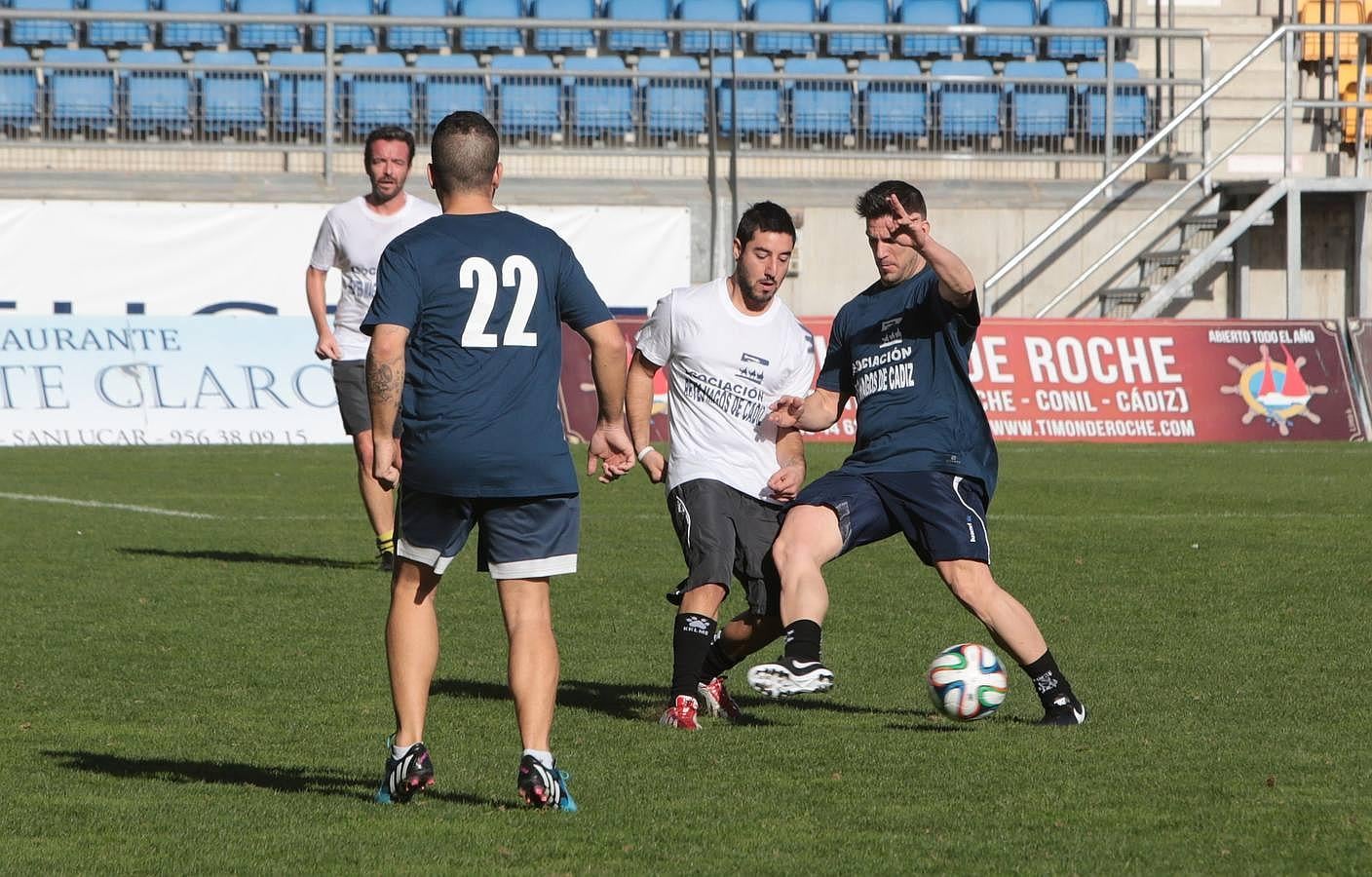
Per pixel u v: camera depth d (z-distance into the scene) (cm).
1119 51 8425
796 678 1717
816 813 1545
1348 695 2156
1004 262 7825
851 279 7769
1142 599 2984
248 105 7738
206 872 1344
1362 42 7762
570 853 1400
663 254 7569
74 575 3241
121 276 7219
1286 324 7038
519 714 1527
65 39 7962
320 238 3362
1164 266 7888
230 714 2030
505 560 1542
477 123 1549
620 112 7881
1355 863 1370
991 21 8469
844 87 7944
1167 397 6950
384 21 7462
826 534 1941
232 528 4044
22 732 1922
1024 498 4747
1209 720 1995
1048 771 1723
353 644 2533
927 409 2002
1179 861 1376
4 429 6316
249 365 6500
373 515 3356
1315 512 4394
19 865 1361
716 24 7544
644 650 2525
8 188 7275
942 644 2559
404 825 1490
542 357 1529
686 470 2061
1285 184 7744
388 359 1488
